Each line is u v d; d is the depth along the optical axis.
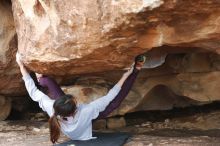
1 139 5.36
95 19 4.09
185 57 5.37
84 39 4.23
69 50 4.40
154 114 6.46
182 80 5.52
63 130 4.76
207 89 5.49
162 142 4.83
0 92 6.41
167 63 5.41
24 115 7.02
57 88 5.07
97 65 4.62
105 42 4.17
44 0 4.41
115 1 3.86
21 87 6.41
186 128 5.77
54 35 4.45
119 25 3.93
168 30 4.00
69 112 4.57
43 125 6.16
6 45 5.98
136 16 3.81
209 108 6.36
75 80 5.64
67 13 4.25
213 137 5.09
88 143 4.72
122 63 4.54
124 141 4.86
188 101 5.96
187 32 3.99
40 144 4.99
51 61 4.57
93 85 5.52
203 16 3.82
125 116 6.41
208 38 4.04
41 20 4.59
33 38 4.67
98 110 4.75
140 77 5.53
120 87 4.79
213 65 5.33
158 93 5.86
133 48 4.24
